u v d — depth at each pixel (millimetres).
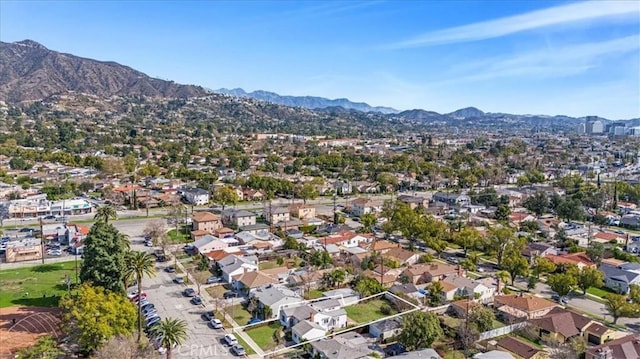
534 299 85500
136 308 71750
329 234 133625
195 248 113812
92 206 160500
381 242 122312
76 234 120125
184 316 77562
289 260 110125
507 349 68938
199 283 93250
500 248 113625
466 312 77250
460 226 135250
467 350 69250
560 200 171375
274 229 136875
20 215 146125
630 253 122562
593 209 178500
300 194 182500
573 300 93438
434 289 88812
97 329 61906
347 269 101188
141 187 186625
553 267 102062
